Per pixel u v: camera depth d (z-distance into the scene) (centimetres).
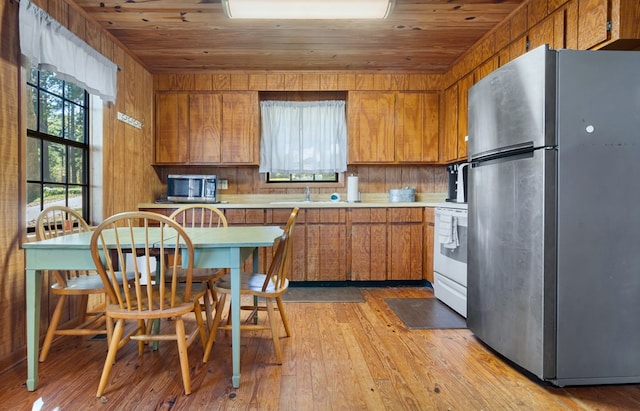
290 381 170
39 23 201
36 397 156
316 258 353
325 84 381
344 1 233
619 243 162
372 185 410
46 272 213
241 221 354
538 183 162
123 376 175
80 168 269
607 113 161
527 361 170
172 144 377
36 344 162
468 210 223
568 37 207
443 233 282
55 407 148
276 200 407
